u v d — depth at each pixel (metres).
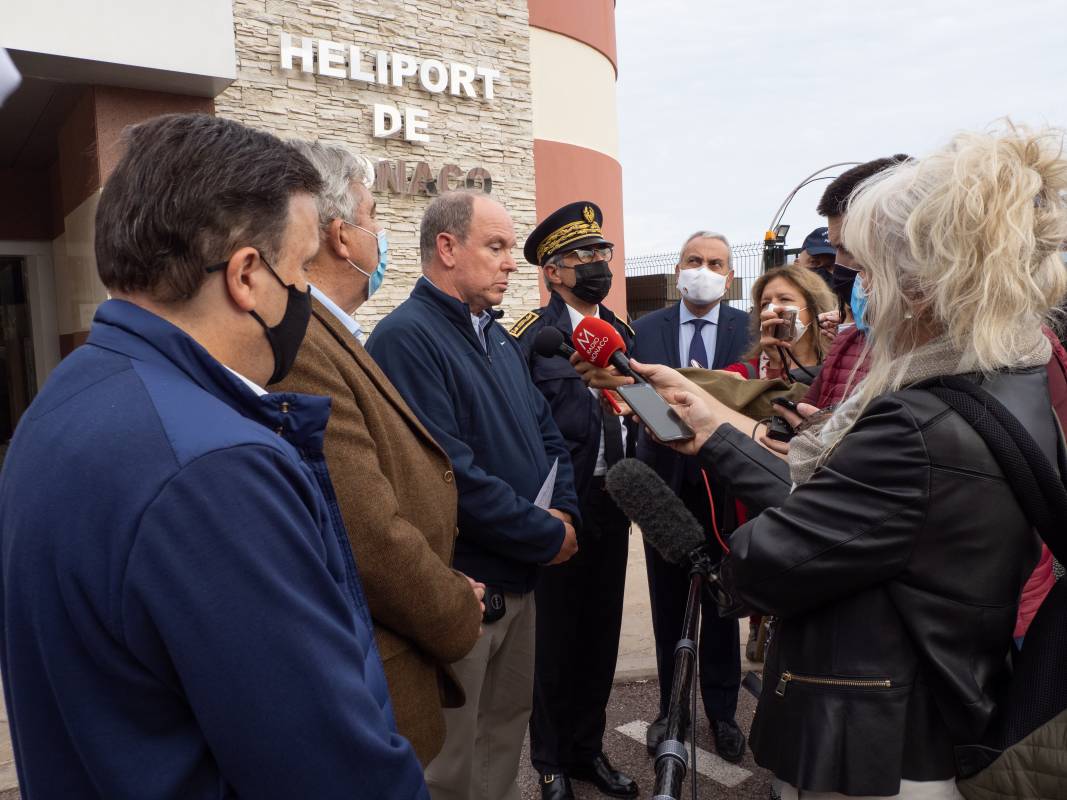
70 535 0.78
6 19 5.25
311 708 0.81
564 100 12.34
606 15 13.38
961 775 1.14
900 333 1.24
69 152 6.78
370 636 1.15
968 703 1.12
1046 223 1.14
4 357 7.99
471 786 2.16
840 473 1.18
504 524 2.06
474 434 2.16
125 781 0.79
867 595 1.19
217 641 0.78
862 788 1.15
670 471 2.97
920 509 1.12
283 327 1.00
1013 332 1.13
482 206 2.28
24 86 5.97
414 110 9.05
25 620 0.81
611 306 13.89
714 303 3.59
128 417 0.81
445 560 1.82
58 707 0.81
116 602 0.77
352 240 1.82
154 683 0.80
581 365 2.32
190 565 0.78
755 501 1.44
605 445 2.90
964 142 1.16
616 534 2.86
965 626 1.13
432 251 2.31
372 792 0.86
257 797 0.80
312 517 0.94
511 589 2.16
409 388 2.05
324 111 8.39
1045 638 1.12
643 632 4.19
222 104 7.73
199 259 0.91
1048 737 1.06
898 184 1.19
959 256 1.10
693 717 1.26
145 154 0.91
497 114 9.93
